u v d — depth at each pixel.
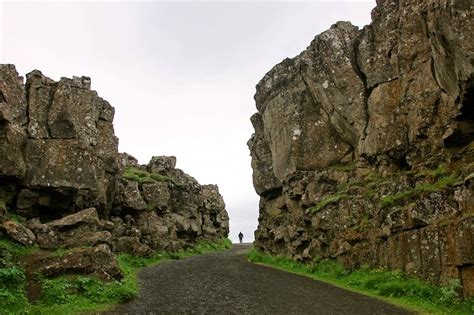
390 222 26.88
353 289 26.25
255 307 21.73
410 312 19.95
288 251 39.81
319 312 20.48
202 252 57.47
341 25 40.38
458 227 22.02
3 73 31.77
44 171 32.09
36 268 23.77
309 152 41.38
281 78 45.25
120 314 20.11
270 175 48.50
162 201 52.88
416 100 31.84
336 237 32.75
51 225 28.33
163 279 30.66
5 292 19.91
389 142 33.28
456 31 24.34
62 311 19.56
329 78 39.62
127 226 44.19
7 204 30.64
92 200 35.84
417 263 24.80
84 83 37.59
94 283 23.25
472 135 27.61
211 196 74.31
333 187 37.69
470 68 23.72
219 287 27.33
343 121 38.94
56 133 33.47
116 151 41.34
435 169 28.56
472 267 21.25
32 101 33.72
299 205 41.09
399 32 34.94
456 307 20.39
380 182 31.86
